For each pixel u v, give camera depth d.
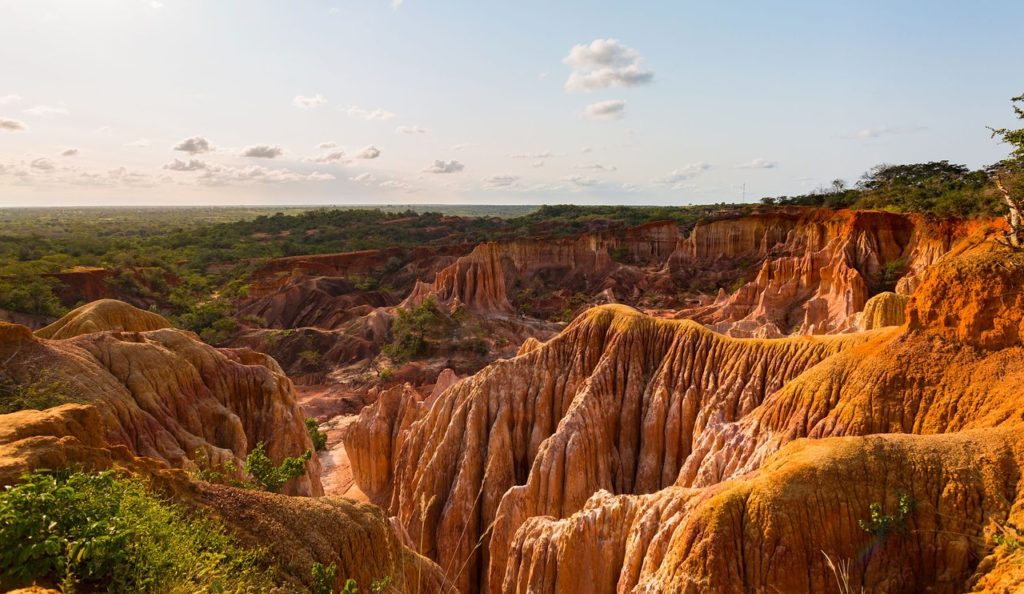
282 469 30.73
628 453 38.69
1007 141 25.98
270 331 102.44
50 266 117.00
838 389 29.28
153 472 16.64
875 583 19.02
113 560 11.16
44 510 11.00
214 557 12.77
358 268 148.62
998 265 26.27
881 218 96.75
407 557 23.72
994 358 25.38
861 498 20.05
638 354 41.84
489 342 96.62
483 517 39.06
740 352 38.09
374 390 77.88
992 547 18.20
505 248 145.88
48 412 18.20
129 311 50.91
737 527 20.27
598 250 140.12
